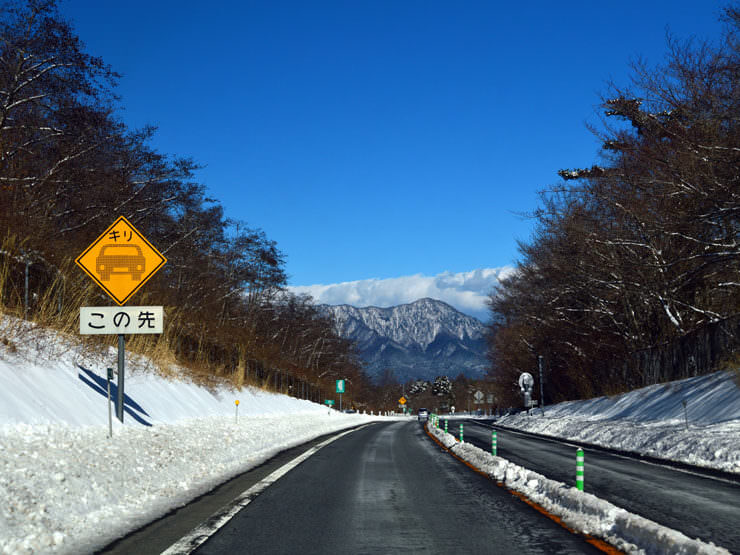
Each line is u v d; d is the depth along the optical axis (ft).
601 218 119.65
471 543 23.21
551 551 21.93
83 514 26.11
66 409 44.34
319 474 44.68
